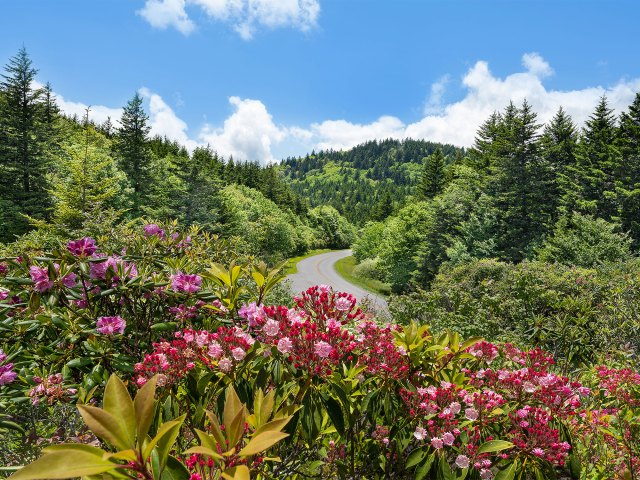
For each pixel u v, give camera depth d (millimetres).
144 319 3119
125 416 945
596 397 3906
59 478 823
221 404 1925
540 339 5539
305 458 2330
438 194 48906
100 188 27688
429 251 33531
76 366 2559
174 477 1222
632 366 4711
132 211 36062
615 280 9852
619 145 30156
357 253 63656
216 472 1198
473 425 2379
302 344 1977
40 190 28672
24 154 28297
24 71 28719
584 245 20375
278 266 2783
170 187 42344
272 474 1944
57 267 2807
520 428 2301
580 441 2969
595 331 7102
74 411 2365
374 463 2328
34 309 2686
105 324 2664
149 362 2152
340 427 1912
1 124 27797
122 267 2953
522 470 2189
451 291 9422
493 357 2957
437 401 2326
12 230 26219
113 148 39969
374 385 2383
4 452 2186
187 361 2131
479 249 28672
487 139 46281
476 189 34531
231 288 2904
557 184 32062
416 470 2105
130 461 950
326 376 1952
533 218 29391
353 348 2305
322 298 2459
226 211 44000
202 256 5129
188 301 3074
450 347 2770
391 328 2902
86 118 29078
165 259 3814
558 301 8281
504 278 10875
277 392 1968
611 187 28969
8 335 2838
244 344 2119
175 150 75812
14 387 2580
